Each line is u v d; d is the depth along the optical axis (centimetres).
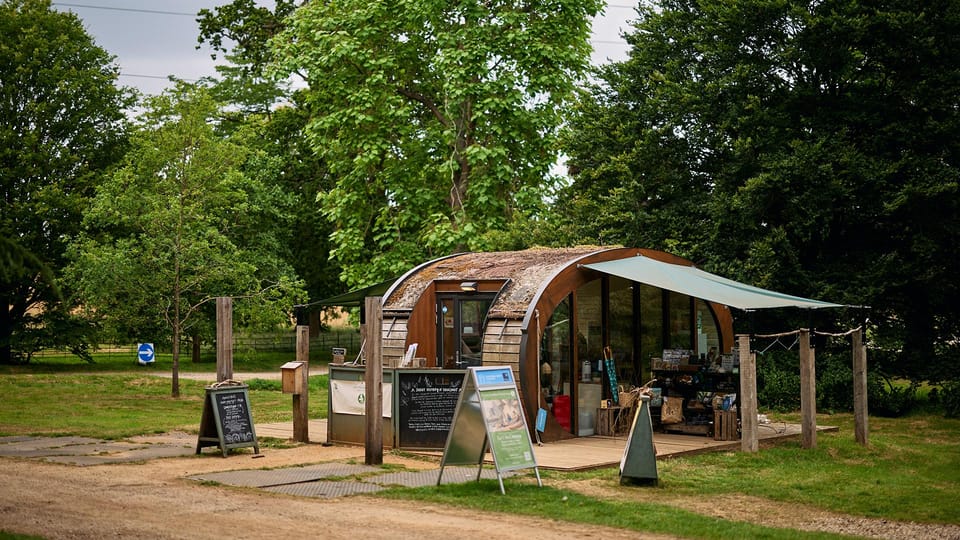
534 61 2744
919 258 2377
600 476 1249
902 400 2406
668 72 2745
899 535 981
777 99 2541
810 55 2450
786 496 1177
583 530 902
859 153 2373
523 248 2638
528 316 1525
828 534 941
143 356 3972
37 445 1512
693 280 1697
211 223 2966
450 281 1706
